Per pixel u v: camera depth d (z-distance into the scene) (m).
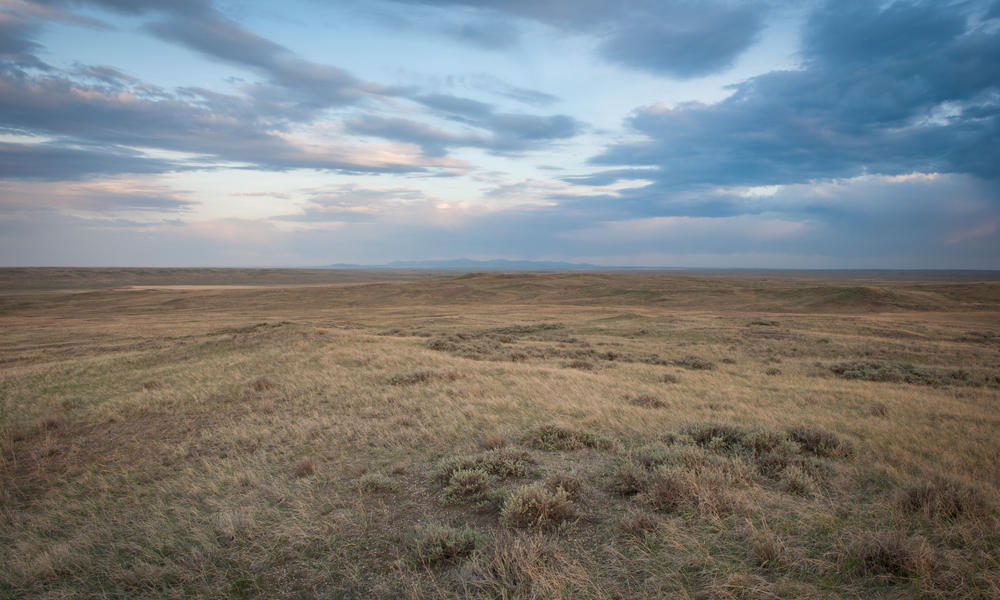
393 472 7.06
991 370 19.97
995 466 6.77
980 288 76.56
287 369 17.78
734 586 3.74
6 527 6.14
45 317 70.44
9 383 18.05
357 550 4.78
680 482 5.55
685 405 12.07
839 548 4.21
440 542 4.66
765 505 5.21
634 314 53.19
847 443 7.77
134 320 62.84
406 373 15.98
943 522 4.60
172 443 9.77
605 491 5.95
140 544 5.26
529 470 6.78
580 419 10.09
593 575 4.04
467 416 10.50
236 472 7.34
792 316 48.50
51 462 9.04
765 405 12.45
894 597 3.54
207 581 4.42
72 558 4.95
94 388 16.55
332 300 90.62
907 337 32.50
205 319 62.94
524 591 3.85
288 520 5.48
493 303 85.19
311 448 8.53
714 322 42.84
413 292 97.81
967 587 3.59
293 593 4.14
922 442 8.16
